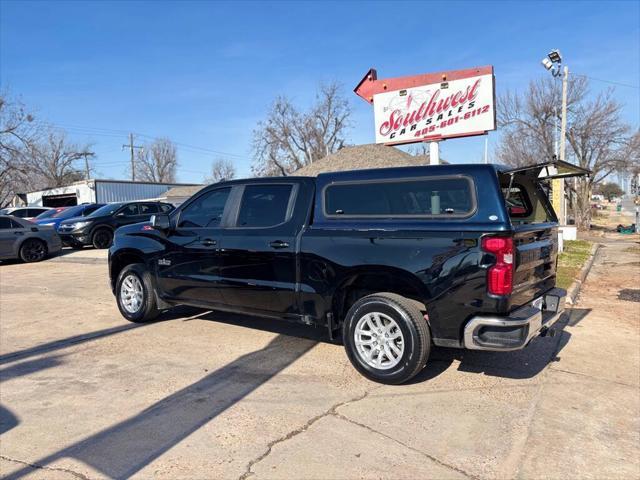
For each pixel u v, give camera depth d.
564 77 22.88
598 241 23.22
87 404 3.93
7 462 3.08
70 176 56.75
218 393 4.13
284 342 5.55
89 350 5.33
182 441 3.32
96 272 11.71
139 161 70.50
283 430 3.47
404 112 11.65
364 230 4.38
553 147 32.62
